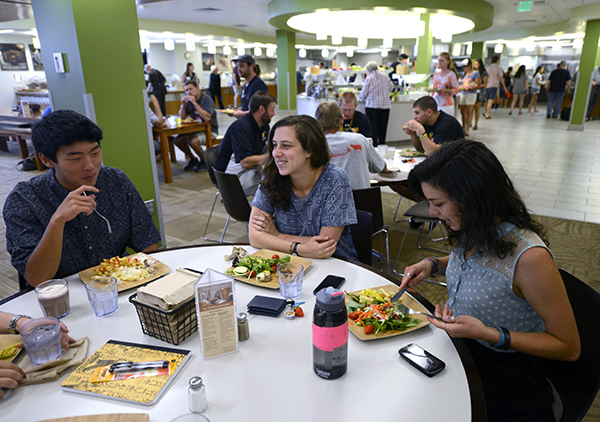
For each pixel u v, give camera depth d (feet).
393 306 3.73
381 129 23.29
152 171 10.43
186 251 5.22
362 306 3.76
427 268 4.33
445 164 3.41
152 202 10.57
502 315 3.61
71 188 4.78
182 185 17.17
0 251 11.02
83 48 8.57
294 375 2.98
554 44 45.75
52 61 9.08
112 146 9.48
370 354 3.23
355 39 38.73
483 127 30.73
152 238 5.57
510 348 3.30
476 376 2.97
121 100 9.46
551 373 3.91
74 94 9.03
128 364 3.00
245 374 3.00
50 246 4.18
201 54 50.65
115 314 3.82
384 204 14.30
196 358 3.19
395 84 30.07
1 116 21.83
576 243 10.82
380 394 2.79
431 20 28.99
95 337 3.46
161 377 2.92
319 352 2.87
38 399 2.79
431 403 2.71
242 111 17.63
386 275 4.52
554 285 3.28
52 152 4.31
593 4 25.50
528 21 32.73
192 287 3.42
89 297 3.69
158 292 3.28
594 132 28.22
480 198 3.33
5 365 2.90
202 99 19.47
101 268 4.50
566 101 36.55
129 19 9.30
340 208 5.33
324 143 5.31
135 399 2.71
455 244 3.89
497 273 3.53
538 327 3.70
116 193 5.18
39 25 9.01
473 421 2.55
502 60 52.37
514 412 3.51
